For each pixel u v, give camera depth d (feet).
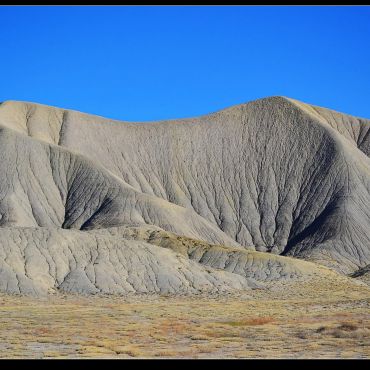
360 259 556.51
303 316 213.46
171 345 135.13
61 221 565.53
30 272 328.70
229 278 371.76
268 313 230.07
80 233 372.38
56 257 346.74
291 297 334.24
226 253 420.77
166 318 211.61
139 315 224.53
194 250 427.74
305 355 117.60
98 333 160.04
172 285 346.54
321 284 385.50
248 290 363.97
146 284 344.69
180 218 565.12
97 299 306.96
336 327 167.32
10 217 528.63
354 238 577.43
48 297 308.81
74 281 331.16
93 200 581.53
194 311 240.53
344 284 392.27
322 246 567.18
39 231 361.30
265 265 407.64
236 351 124.57
